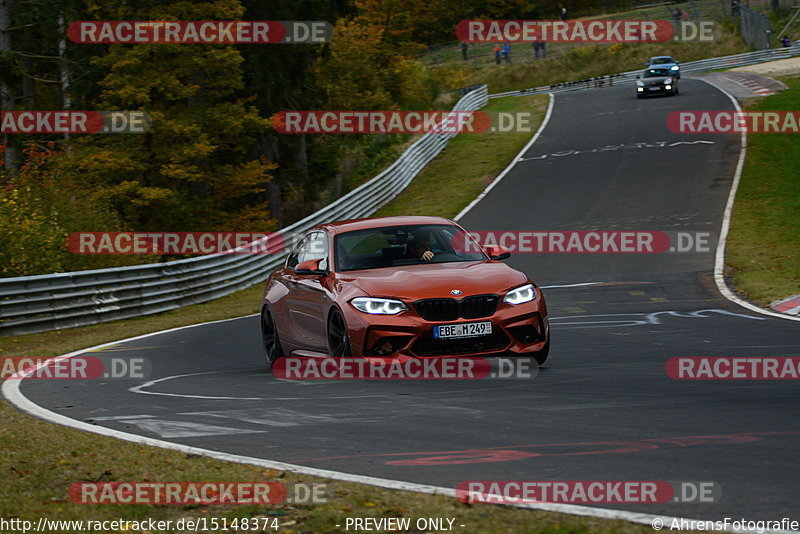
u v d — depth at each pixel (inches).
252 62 5546.3
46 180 3929.6
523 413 969.5
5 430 1037.8
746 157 5201.8
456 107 7381.9
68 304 2783.0
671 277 2920.8
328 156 6333.7
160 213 5201.8
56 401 1264.8
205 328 2377.0
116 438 956.0
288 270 1556.3
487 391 1118.4
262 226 5408.5
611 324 1924.2
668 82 7819.9
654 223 4047.7
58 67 5954.7
